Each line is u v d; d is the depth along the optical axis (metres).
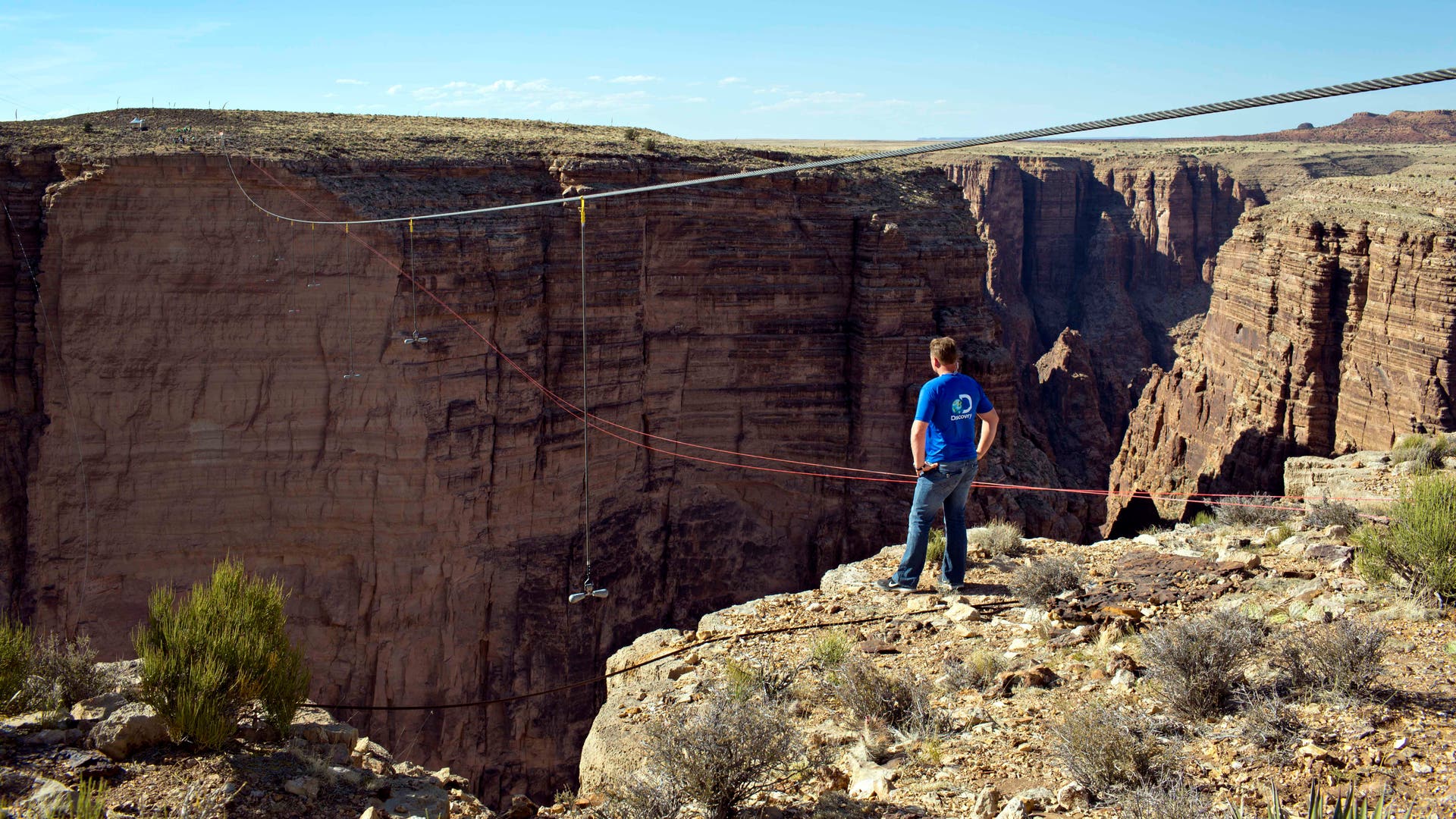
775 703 8.39
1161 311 129.38
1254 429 56.84
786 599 11.54
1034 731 7.49
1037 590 10.67
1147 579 10.88
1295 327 55.41
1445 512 9.21
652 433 41.41
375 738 34.41
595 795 7.54
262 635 7.34
